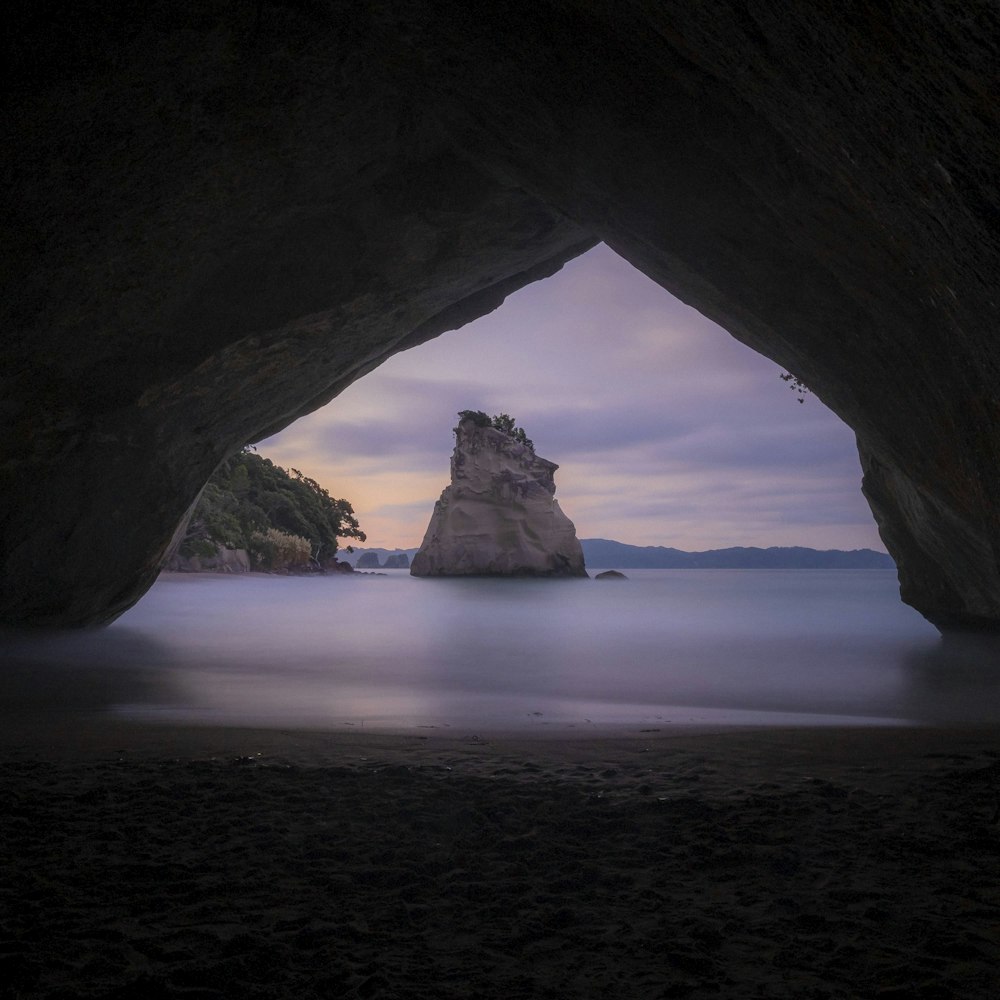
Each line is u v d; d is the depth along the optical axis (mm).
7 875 3717
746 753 6746
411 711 10531
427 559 85188
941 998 2598
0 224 10492
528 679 15203
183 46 9781
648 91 8016
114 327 12797
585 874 3770
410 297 14914
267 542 77000
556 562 82500
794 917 3268
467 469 83688
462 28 9031
